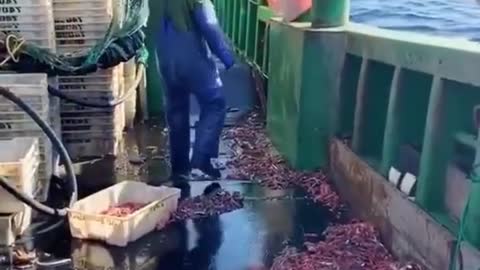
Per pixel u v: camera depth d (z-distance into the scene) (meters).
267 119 5.88
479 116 2.99
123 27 5.27
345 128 4.82
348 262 3.40
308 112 4.78
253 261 3.49
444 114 3.22
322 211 4.18
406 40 3.61
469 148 3.19
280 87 5.34
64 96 4.96
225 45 4.55
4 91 3.97
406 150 3.73
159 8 4.46
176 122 4.71
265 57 6.38
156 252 3.61
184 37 4.44
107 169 5.06
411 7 4.98
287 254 3.53
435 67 3.24
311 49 4.68
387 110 3.95
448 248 2.88
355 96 4.77
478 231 2.80
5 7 4.71
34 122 4.25
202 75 4.54
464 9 4.82
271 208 4.23
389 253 3.52
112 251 3.61
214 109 4.68
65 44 5.12
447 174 3.26
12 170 3.65
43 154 4.27
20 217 3.69
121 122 5.85
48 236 3.75
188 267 3.45
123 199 4.06
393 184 3.63
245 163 5.08
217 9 8.97
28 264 3.43
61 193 4.44
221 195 4.39
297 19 5.03
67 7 5.05
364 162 4.08
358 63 4.67
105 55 5.02
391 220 3.56
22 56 4.70
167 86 4.61
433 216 3.15
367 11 5.00
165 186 4.48
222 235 3.82
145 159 5.30
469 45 3.15
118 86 5.61
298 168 4.87
